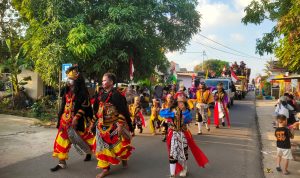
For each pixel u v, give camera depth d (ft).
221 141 35.35
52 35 49.73
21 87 62.54
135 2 53.62
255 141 35.88
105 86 21.91
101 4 52.60
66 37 49.47
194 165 25.35
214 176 22.72
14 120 44.16
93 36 48.49
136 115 38.68
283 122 23.85
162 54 59.93
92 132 22.76
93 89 54.95
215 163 26.14
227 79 79.46
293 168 25.12
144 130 41.50
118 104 21.79
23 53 59.67
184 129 21.88
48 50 47.98
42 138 33.71
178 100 21.74
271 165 26.04
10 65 58.03
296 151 30.40
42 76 52.65
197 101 41.50
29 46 53.98
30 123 42.55
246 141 35.73
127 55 52.13
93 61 51.78
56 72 49.83
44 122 42.45
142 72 58.44
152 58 56.18
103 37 48.37
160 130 40.06
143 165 24.88
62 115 23.21
